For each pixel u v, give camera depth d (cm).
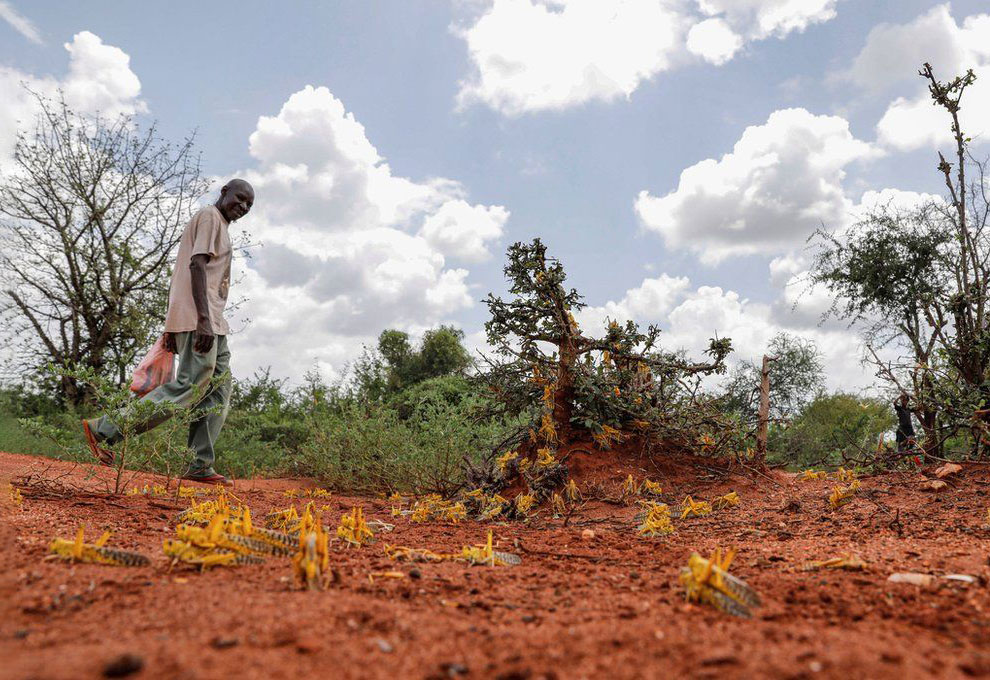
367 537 318
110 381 471
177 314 592
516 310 576
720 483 532
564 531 399
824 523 379
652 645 144
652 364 586
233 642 135
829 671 125
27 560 221
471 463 579
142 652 127
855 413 1298
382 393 1110
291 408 1165
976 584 213
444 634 151
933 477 481
